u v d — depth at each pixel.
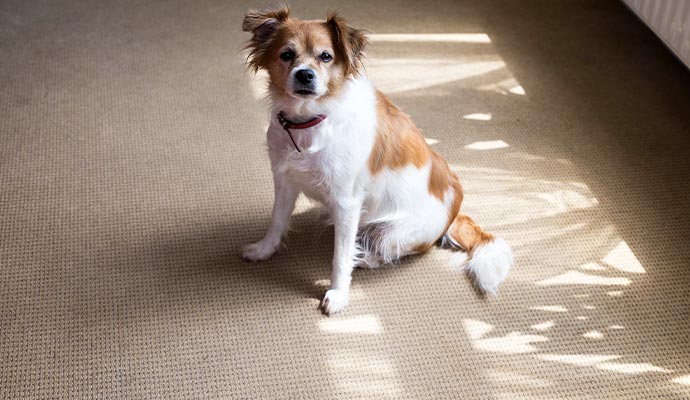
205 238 1.85
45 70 2.19
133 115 2.09
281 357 1.68
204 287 1.77
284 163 1.69
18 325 1.69
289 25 1.60
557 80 2.24
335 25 1.60
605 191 1.97
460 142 2.07
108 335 1.69
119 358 1.66
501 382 1.66
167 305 1.74
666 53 2.32
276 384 1.64
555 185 1.98
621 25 2.42
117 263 1.80
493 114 2.14
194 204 1.91
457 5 2.47
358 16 2.40
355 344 1.70
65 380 1.63
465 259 1.83
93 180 1.94
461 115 2.13
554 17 2.44
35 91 2.13
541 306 1.77
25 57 2.22
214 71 2.22
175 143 2.03
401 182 1.73
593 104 2.17
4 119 2.05
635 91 2.21
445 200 1.79
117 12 2.38
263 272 1.81
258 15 1.61
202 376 1.65
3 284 1.75
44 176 1.94
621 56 2.31
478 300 1.77
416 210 1.75
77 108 2.10
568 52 2.32
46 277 1.77
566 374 1.67
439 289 1.79
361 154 1.66
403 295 1.78
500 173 2.00
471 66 2.27
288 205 1.79
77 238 1.83
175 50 2.28
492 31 2.38
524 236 1.88
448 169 1.81
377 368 1.67
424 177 1.75
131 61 2.23
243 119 2.10
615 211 1.93
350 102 1.64
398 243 1.79
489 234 1.82
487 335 1.72
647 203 1.95
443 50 2.31
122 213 1.89
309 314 1.74
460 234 1.83
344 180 1.67
